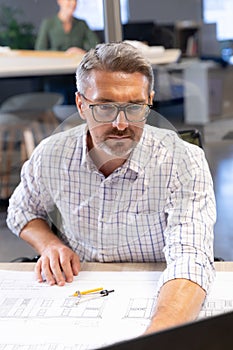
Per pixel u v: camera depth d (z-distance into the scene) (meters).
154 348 0.54
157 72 3.49
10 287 1.29
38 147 1.52
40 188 1.46
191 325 0.55
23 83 4.04
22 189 1.57
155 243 1.36
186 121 3.70
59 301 1.21
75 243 1.44
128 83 1.14
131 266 1.38
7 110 4.12
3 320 1.14
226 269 1.32
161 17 3.82
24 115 4.08
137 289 1.25
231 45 3.93
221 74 3.86
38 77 3.92
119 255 1.40
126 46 1.19
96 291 1.25
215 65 3.87
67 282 1.30
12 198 1.62
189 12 3.89
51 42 4.02
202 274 1.15
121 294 1.22
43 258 1.39
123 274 1.33
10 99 4.12
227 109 3.87
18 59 3.83
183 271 1.14
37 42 4.11
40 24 4.03
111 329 1.08
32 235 1.52
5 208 3.77
